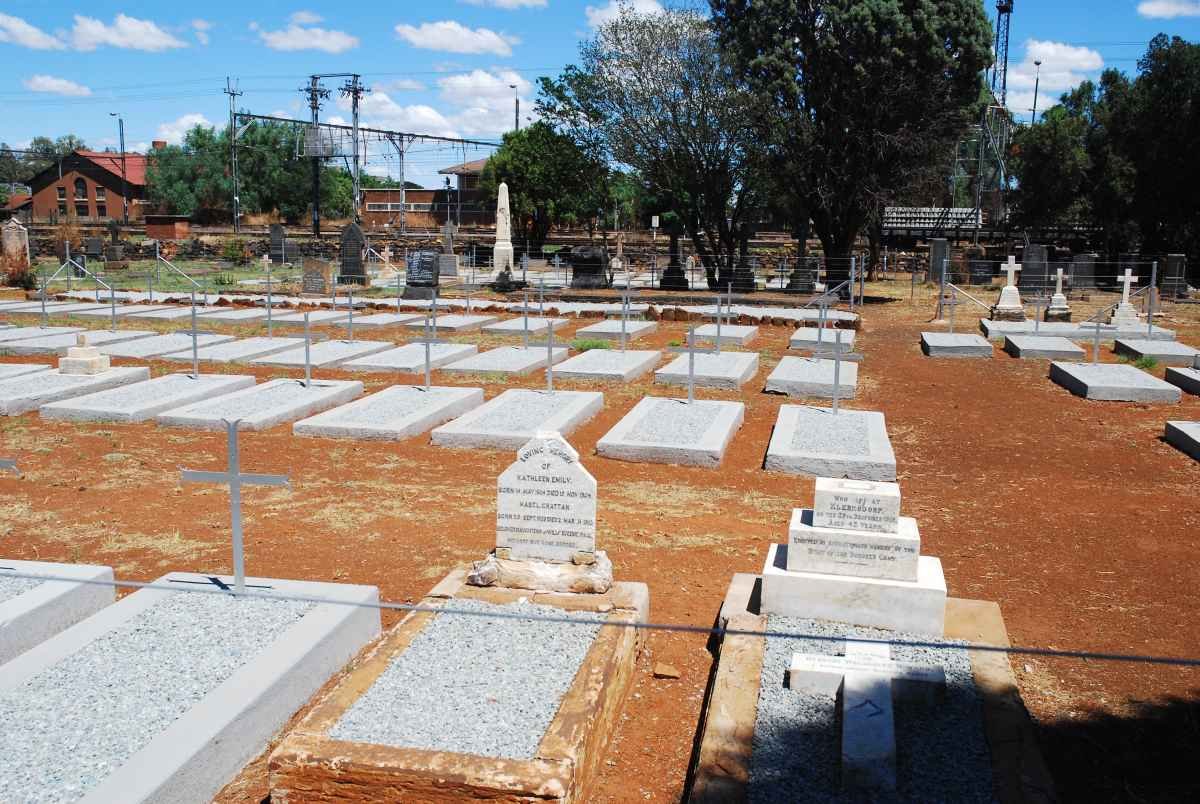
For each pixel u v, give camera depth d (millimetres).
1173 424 11445
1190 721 5156
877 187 30594
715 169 30781
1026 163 43875
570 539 6016
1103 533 8203
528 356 16500
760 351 18359
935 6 29422
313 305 25078
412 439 11266
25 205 74688
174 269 35844
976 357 18031
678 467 10195
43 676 4965
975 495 9383
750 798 4125
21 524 8125
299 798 4129
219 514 8445
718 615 6422
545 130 35031
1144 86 38406
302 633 5414
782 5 29594
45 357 16781
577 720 4414
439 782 3986
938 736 4570
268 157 69500
